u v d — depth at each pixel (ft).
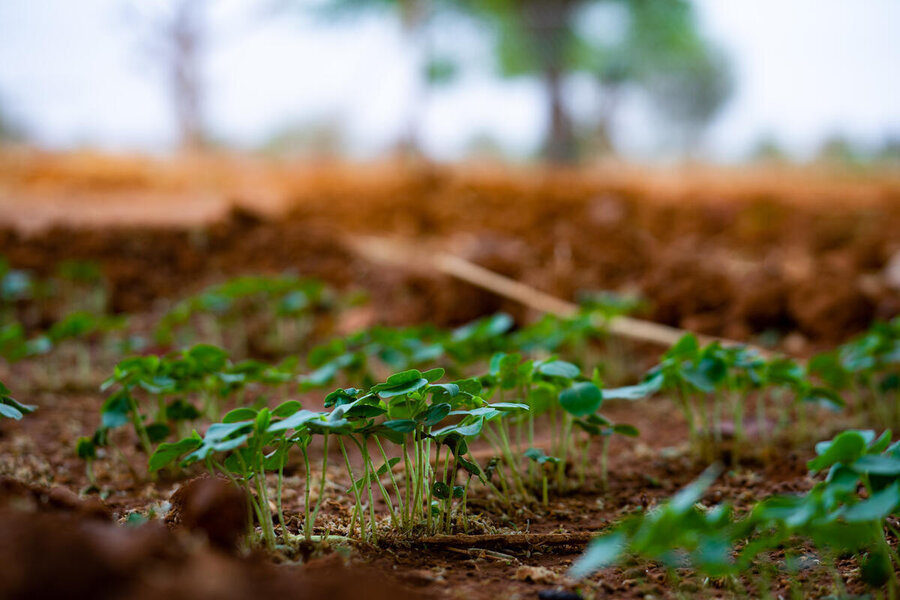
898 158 71.00
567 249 27.71
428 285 23.31
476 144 70.64
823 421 14.12
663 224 39.04
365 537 7.93
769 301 20.85
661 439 13.48
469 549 8.00
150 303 26.20
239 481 8.60
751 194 46.96
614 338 20.54
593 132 75.66
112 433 12.84
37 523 4.85
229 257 29.60
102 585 4.27
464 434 7.35
